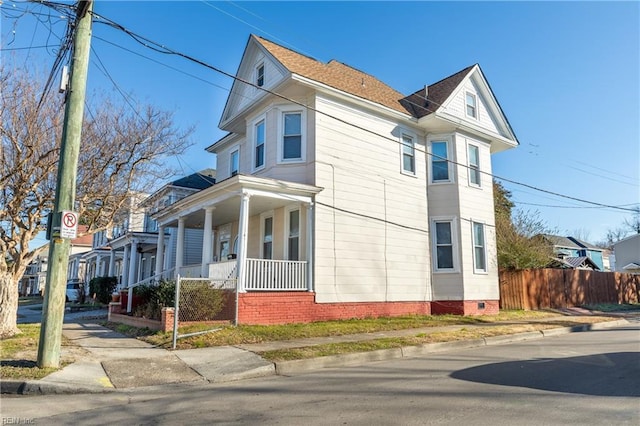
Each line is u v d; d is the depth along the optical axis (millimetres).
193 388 6777
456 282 16375
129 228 25984
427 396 5918
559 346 10734
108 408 5680
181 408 5605
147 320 11961
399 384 6723
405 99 18203
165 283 12398
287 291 12891
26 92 11164
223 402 5855
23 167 10992
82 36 7984
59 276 7527
